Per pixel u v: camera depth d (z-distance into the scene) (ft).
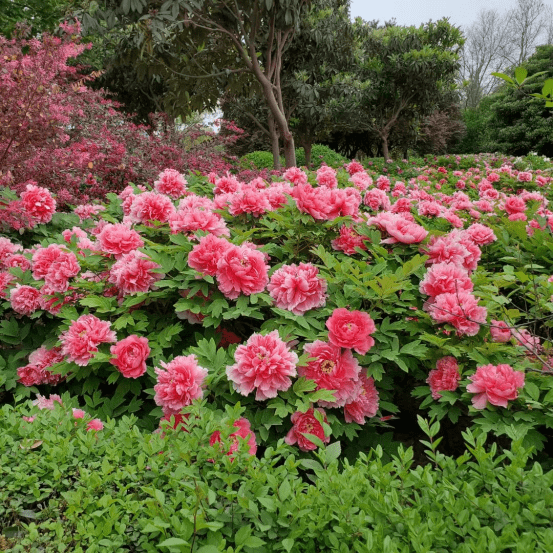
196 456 5.52
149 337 8.25
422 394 7.81
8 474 5.47
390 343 7.87
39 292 9.29
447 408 7.57
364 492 4.92
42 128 13.11
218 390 7.17
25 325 9.80
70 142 18.84
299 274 7.85
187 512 4.40
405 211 12.26
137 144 22.08
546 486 4.62
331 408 7.87
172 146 23.53
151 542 4.65
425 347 7.59
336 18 37.73
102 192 19.26
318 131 46.03
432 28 53.21
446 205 16.05
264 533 4.65
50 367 8.73
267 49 26.78
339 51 38.91
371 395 7.85
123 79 40.81
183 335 9.05
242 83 29.58
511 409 6.85
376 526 4.37
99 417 7.72
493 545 3.85
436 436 8.89
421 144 78.89
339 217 9.23
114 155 19.47
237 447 5.95
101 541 4.48
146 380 8.18
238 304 7.88
